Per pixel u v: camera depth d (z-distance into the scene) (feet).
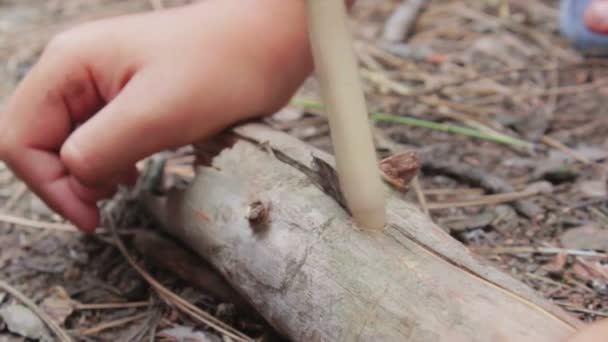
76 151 0.97
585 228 1.05
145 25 0.99
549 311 0.73
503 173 1.18
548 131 1.28
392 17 1.66
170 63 0.96
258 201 0.86
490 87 1.41
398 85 1.44
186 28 0.97
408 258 0.78
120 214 1.16
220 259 0.92
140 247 1.07
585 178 1.16
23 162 1.03
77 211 1.05
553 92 1.37
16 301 1.02
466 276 0.76
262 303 0.87
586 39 1.47
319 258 0.81
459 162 1.21
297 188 0.86
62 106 1.02
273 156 0.91
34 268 1.08
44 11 1.88
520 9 1.67
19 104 1.01
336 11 0.74
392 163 0.86
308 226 0.83
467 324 0.73
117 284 1.05
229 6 0.99
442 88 1.40
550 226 1.06
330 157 0.87
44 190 1.04
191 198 0.96
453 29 1.61
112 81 1.00
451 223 1.07
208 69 0.96
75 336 0.97
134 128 0.95
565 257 1.00
